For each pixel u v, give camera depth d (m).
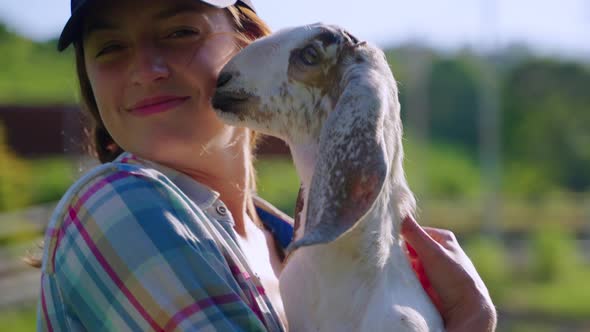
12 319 10.75
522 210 35.91
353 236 2.71
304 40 2.78
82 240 2.61
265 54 2.80
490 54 30.55
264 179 22.11
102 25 2.83
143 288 2.50
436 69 47.34
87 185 2.70
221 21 2.95
